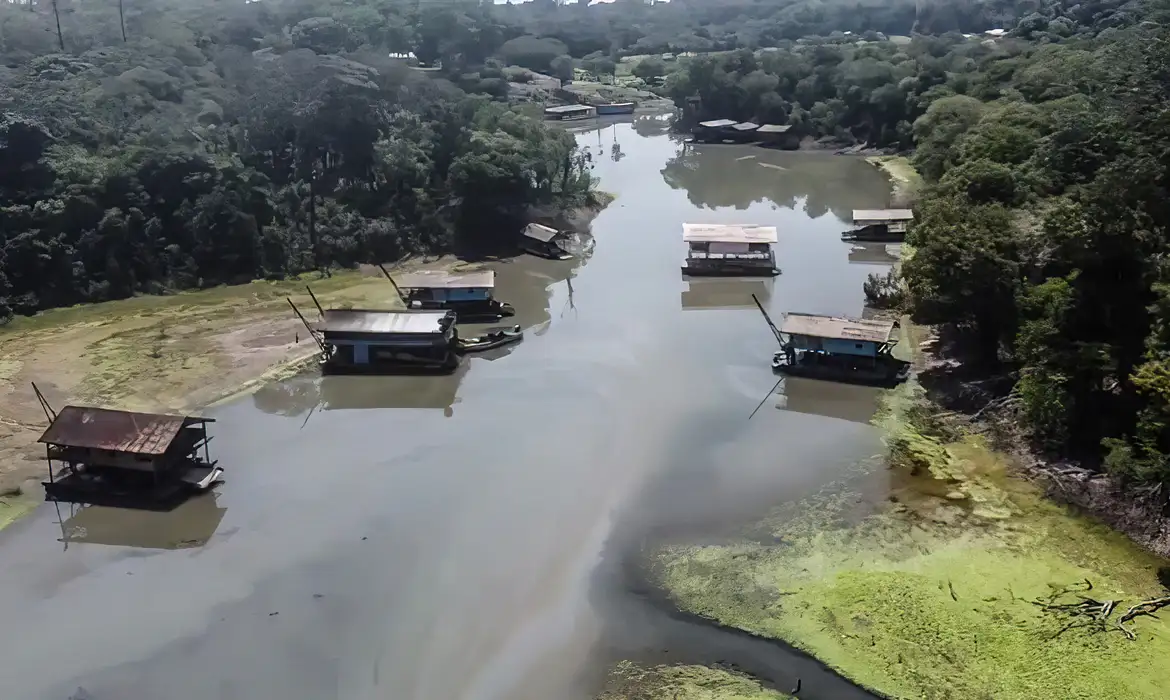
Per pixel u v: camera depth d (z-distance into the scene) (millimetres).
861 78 157125
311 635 38500
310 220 90938
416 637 38281
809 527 45188
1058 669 34688
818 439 54562
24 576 42781
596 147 155625
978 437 53062
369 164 99812
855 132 157000
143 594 41406
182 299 79875
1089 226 53062
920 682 34562
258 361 66688
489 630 38594
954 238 58781
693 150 156000
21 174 81250
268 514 47625
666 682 35250
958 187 74188
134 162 85312
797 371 63625
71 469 50875
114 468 50219
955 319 60531
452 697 34969
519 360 67938
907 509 46312
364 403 61156
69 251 77938
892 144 148875
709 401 60219
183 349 68500
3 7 149000
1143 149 59062
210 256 84000
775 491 48844
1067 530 43750
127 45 126625
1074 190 63062
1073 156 73062
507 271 89938
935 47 174125
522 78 190375
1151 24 107125
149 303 78625
